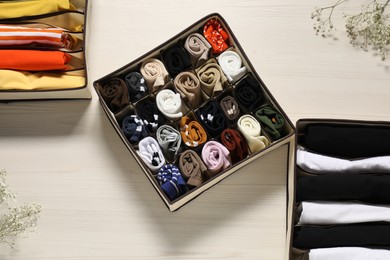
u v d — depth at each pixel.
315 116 1.30
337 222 1.13
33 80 1.22
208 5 1.36
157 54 1.25
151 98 1.24
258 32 1.34
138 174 1.26
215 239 1.22
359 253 1.09
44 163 1.26
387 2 1.28
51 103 1.29
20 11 1.23
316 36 1.34
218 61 1.24
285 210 1.24
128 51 1.33
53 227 1.22
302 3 1.35
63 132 1.28
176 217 1.23
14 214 1.17
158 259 1.21
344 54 1.33
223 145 1.20
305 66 1.32
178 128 1.23
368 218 1.12
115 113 1.21
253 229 1.23
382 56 1.33
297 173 1.20
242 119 1.20
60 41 1.21
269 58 1.33
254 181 1.26
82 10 1.29
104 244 1.21
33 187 1.24
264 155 1.27
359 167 1.16
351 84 1.31
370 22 1.29
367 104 1.31
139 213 1.23
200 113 1.21
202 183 1.17
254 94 1.22
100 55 1.32
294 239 1.13
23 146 1.27
